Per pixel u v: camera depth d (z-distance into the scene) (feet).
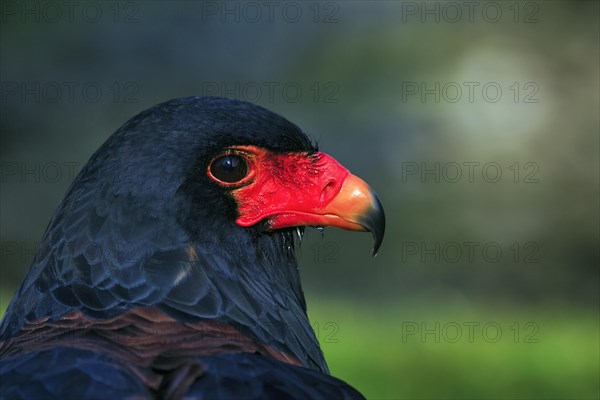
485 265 62.85
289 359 12.51
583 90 66.49
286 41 65.41
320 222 14.47
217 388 10.06
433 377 34.76
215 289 12.94
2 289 50.34
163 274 12.68
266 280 13.93
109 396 9.71
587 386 34.78
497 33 67.92
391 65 65.77
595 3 68.13
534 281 63.26
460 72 66.28
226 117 13.62
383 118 64.03
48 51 59.31
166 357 10.77
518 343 42.01
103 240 12.72
